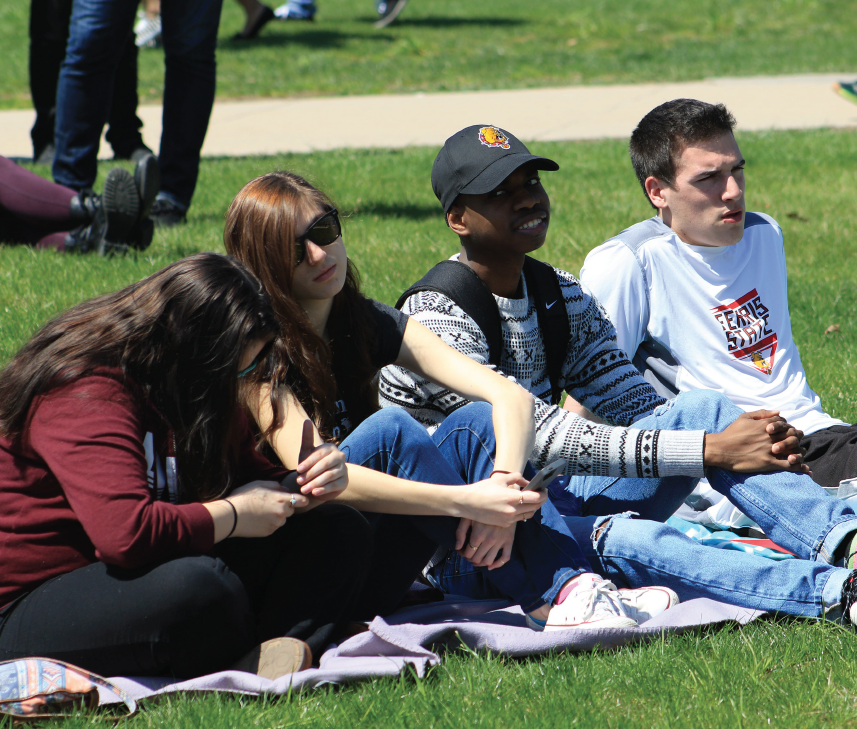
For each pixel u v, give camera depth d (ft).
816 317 63.67
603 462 32.19
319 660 27.81
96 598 25.17
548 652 28.71
